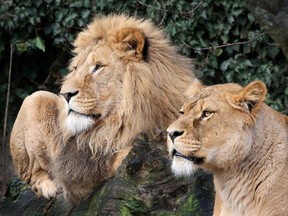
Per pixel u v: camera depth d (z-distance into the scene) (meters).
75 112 12.19
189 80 12.81
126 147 12.30
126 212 11.38
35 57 19.61
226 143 9.34
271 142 9.52
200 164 9.46
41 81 19.70
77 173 12.54
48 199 13.51
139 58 12.36
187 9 17.45
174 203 11.44
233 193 9.67
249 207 9.64
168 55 12.76
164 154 11.77
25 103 13.51
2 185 18.59
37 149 13.34
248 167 9.55
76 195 12.73
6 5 18.53
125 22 12.74
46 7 18.58
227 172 9.61
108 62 12.29
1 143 19.16
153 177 11.58
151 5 17.58
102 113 12.27
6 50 19.27
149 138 12.21
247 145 9.37
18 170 13.99
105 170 12.46
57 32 18.66
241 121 9.34
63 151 12.77
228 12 17.45
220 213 9.95
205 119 9.38
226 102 9.40
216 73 17.97
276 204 9.44
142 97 12.26
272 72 17.39
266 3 12.27
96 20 12.80
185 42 17.61
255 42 17.42
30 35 18.97
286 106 17.20
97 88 12.20
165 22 17.58
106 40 12.47
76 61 12.59
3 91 19.31
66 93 12.10
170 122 12.43
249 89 9.30
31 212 13.70
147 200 11.45
